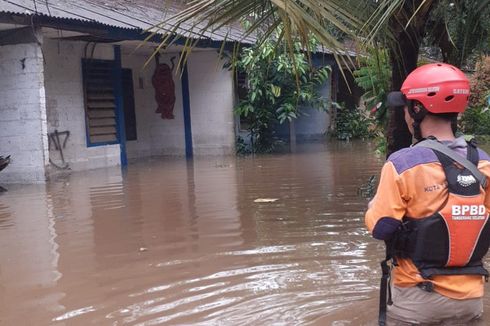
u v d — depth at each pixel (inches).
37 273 210.4
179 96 603.8
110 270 211.3
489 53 253.1
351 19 149.9
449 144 115.1
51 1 439.2
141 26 466.6
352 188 360.5
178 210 310.8
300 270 204.5
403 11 202.5
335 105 692.7
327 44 137.1
